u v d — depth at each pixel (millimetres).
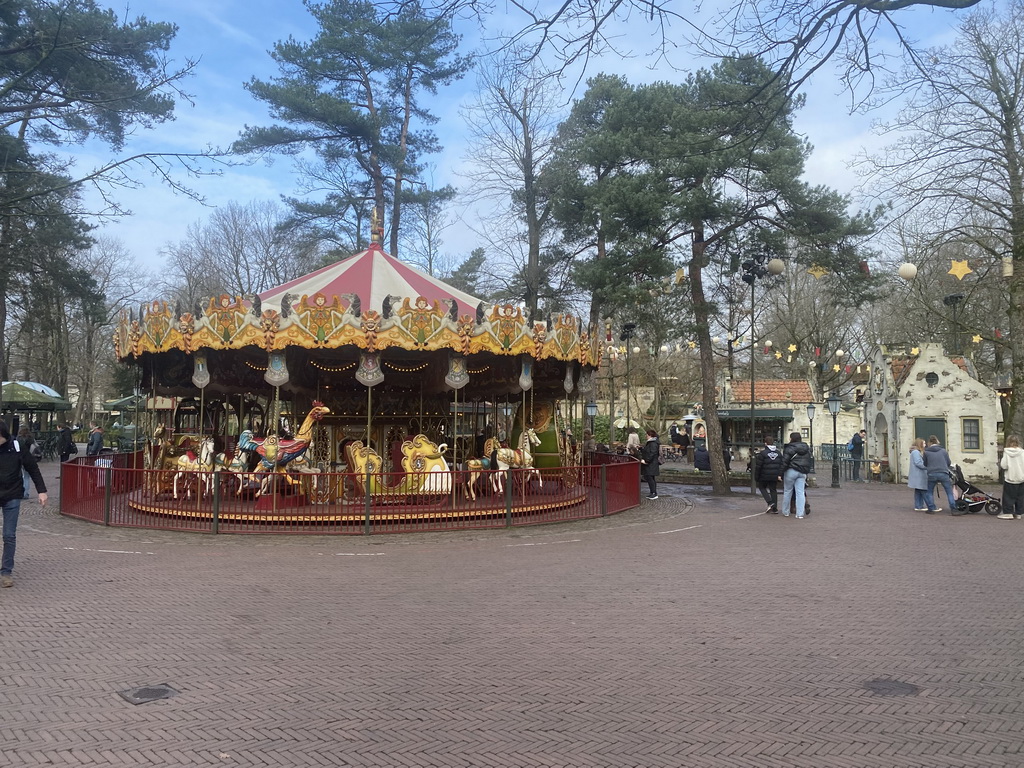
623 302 20734
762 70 12633
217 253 50000
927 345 28344
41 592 8617
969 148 16453
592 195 22688
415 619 7566
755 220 21438
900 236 21000
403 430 18016
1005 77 18656
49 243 28984
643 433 40531
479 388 20062
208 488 13758
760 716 5105
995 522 15820
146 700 5348
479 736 4770
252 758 4438
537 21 6988
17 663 6141
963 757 4473
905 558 11250
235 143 29078
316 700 5371
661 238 21438
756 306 41656
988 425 27703
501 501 14586
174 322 14797
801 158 19781
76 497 14695
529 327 15633
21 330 39656
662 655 6449
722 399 41312
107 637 6859
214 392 19547
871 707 5270
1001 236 20219
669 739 4727
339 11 28422
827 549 12062
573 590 8930
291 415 20531
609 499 16625
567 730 4867
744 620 7602
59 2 18484
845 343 46188
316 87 29453
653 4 6684
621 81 26719
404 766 4348
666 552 11688
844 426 41969
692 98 20453
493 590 8898
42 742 4637
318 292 14922
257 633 7027
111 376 59938
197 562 10492
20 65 19172
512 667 6117
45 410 37594
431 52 26875
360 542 12391
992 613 7918
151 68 20391
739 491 23094
